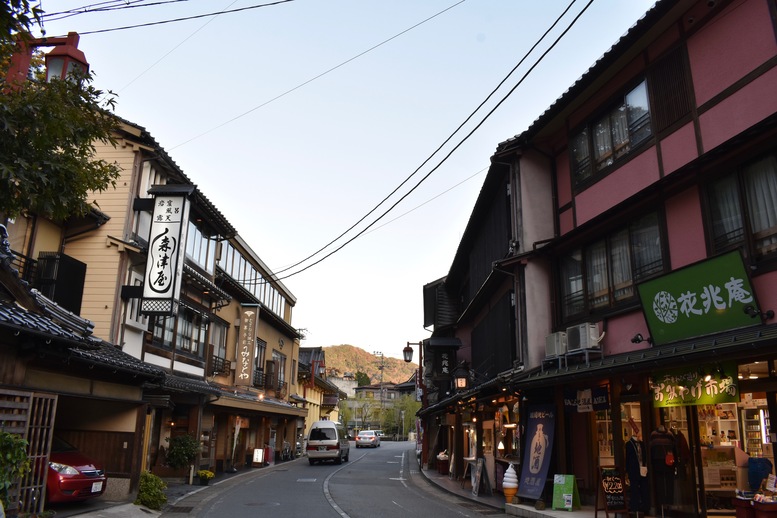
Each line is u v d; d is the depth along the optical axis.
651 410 11.17
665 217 11.14
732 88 10.03
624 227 12.62
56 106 7.54
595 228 13.16
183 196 17.19
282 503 14.61
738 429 10.33
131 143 17.31
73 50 14.90
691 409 10.29
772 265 8.67
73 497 10.73
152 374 13.20
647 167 11.96
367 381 112.38
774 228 8.78
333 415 69.75
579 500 12.20
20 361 9.12
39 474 9.55
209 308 23.27
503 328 18.62
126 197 16.88
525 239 15.68
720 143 10.12
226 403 20.91
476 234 23.92
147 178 17.98
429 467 28.77
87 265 16.23
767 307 8.67
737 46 10.05
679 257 10.69
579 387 13.37
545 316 15.16
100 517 10.80
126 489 12.88
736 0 10.15
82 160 8.63
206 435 22.33
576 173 14.74
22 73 11.70
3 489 6.87
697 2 10.95
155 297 16.19
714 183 10.10
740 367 9.18
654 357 9.11
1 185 7.38
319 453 31.50
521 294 15.54
